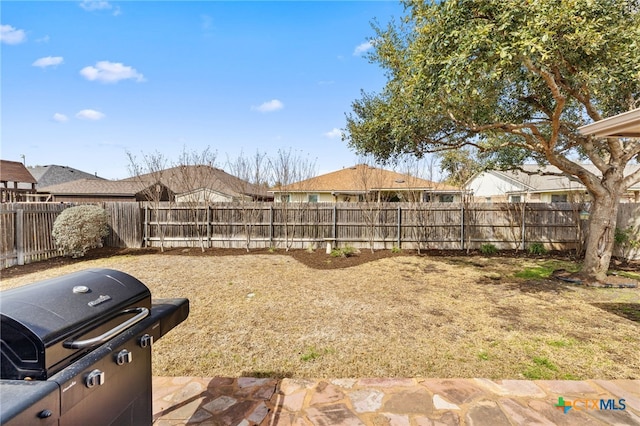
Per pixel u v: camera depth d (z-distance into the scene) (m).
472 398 2.49
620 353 3.28
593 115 5.65
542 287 5.81
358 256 9.02
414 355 3.27
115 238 10.09
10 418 0.85
